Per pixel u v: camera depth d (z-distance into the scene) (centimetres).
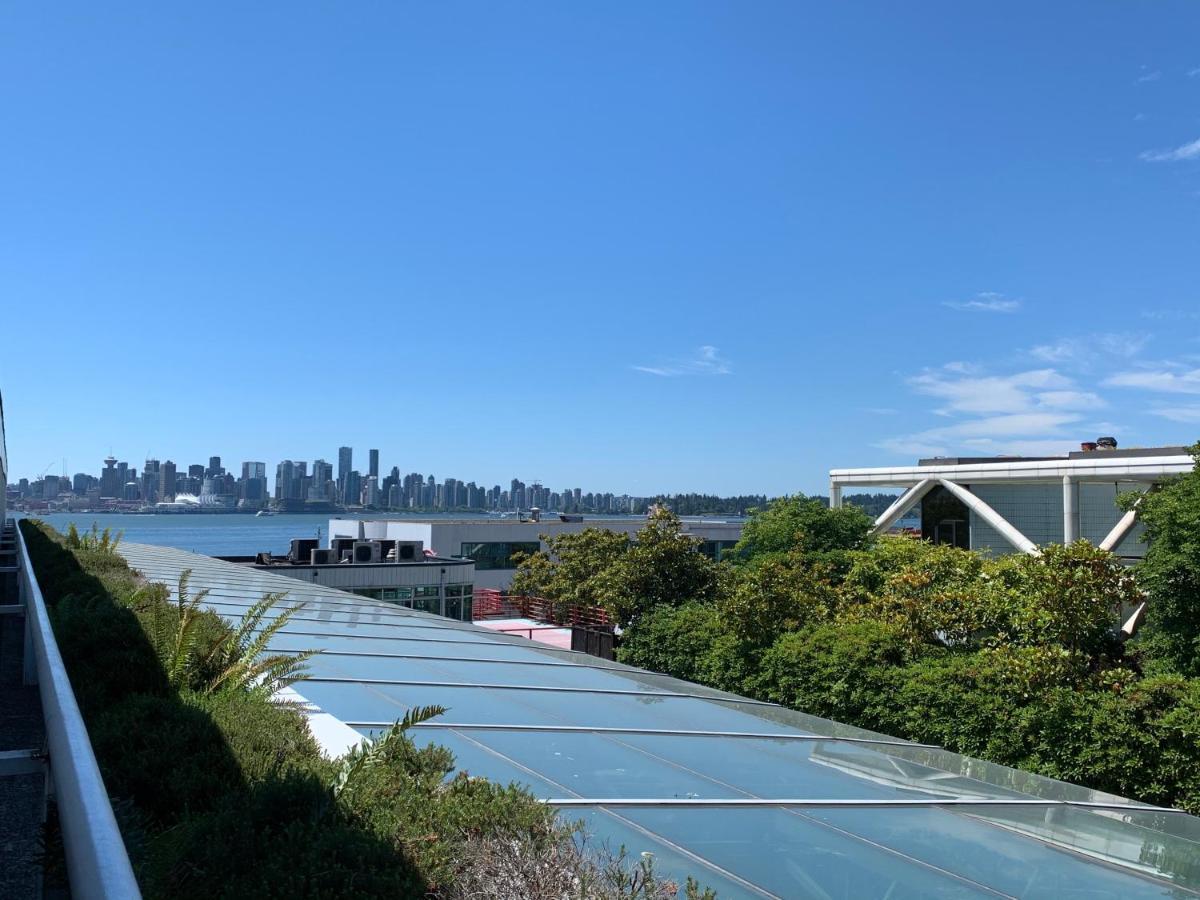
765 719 1066
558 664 1390
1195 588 1656
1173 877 596
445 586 4238
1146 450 3028
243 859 370
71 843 175
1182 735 1243
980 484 3219
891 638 1841
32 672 872
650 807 644
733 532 6531
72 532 2167
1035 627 1738
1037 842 652
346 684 1027
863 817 672
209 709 600
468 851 422
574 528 6088
